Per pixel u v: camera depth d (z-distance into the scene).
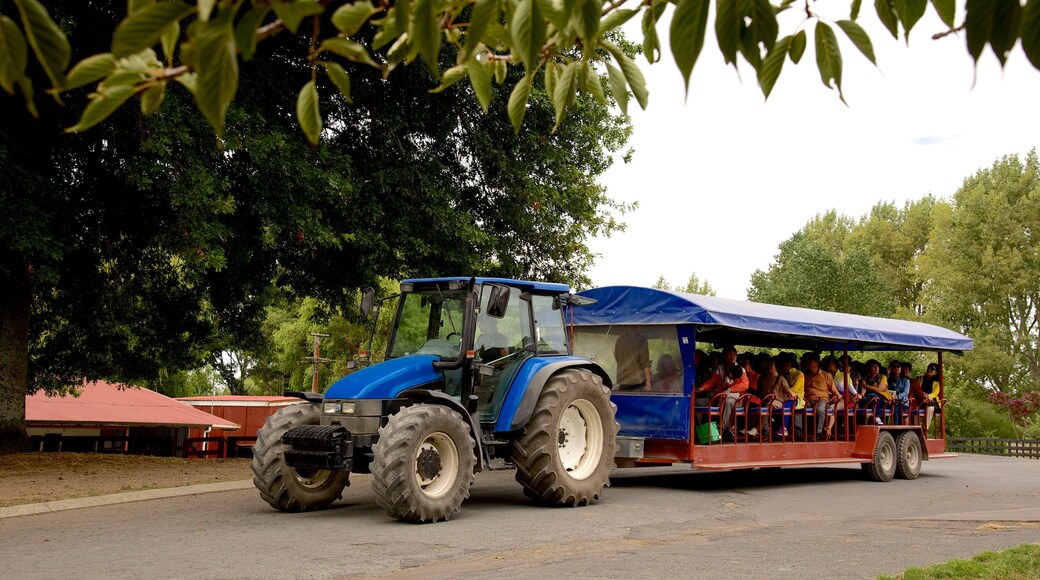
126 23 1.79
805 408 15.12
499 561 7.54
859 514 11.20
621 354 13.81
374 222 16.61
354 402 10.02
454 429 9.88
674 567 7.01
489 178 18.50
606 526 9.57
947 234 54.69
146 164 13.35
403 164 17.02
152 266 18.48
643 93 2.68
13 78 1.91
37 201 13.41
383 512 10.39
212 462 16.94
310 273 18.77
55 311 19.03
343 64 15.88
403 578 6.85
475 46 2.23
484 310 10.95
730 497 12.77
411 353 11.09
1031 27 1.73
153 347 20.72
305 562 7.38
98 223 16.98
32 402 30.38
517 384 10.90
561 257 20.06
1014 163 55.47
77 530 9.00
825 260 47.66
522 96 2.87
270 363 58.38
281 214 15.02
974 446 33.00
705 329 13.28
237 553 7.75
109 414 30.59
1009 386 51.41
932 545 8.12
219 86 1.87
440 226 17.11
